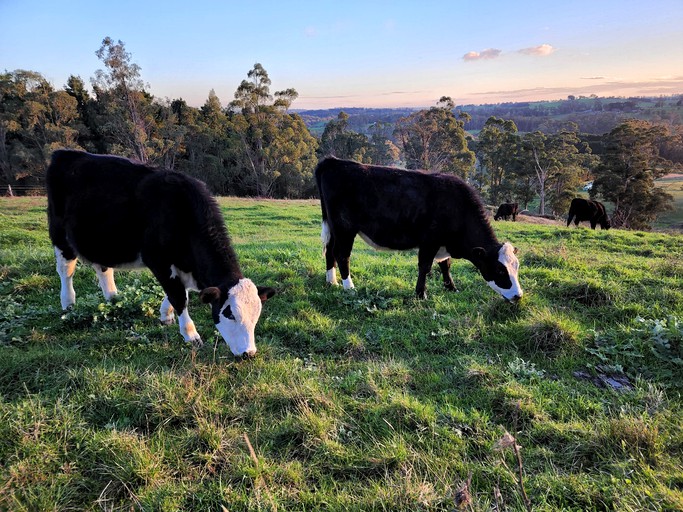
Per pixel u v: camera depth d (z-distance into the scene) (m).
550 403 3.90
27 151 41.34
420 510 2.65
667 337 4.77
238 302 4.29
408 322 5.64
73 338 4.87
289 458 3.21
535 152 49.31
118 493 2.84
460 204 6.29
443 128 54.88
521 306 5.90
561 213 47.28
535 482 2.93
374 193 6.45
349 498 2.80
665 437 3.33
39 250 8.70
